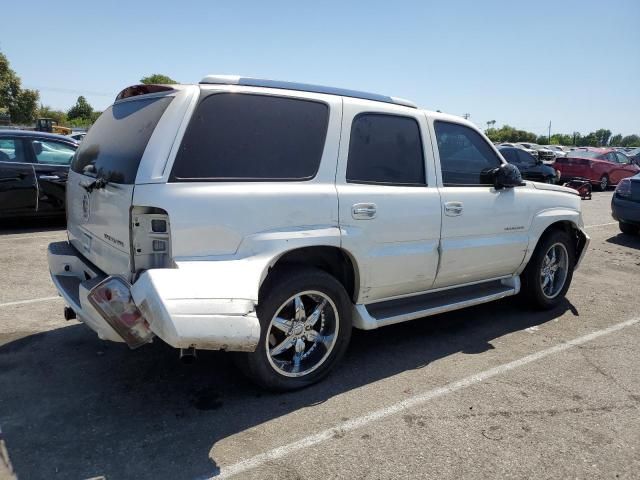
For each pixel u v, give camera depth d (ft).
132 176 9.65
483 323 16.61
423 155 13.53
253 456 9.21
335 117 11.81
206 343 9.08
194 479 8.57
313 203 11.09
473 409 11.10
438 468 9.07
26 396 11.04
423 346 14.53
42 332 14.49
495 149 15.62
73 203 13.01
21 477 8.46
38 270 20.68
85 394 11.19
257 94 10.89
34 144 28.43
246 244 10.21
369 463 9.14
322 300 11.69
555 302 18.03
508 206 15.35
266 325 10.77
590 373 13.09
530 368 13.26
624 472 9.17
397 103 13.47
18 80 167.63
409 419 10.61
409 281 13.32
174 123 9.80
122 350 13.42
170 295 8.94
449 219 13.75
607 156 69.10
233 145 10.38
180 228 9.50
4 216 27.45
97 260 11.33
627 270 24.72
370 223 12.05
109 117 12.48
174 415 10.46
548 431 10.36
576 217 17.81
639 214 31.12
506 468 9.14
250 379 11.39
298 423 10.32
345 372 12.69
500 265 15.66
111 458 9.02
